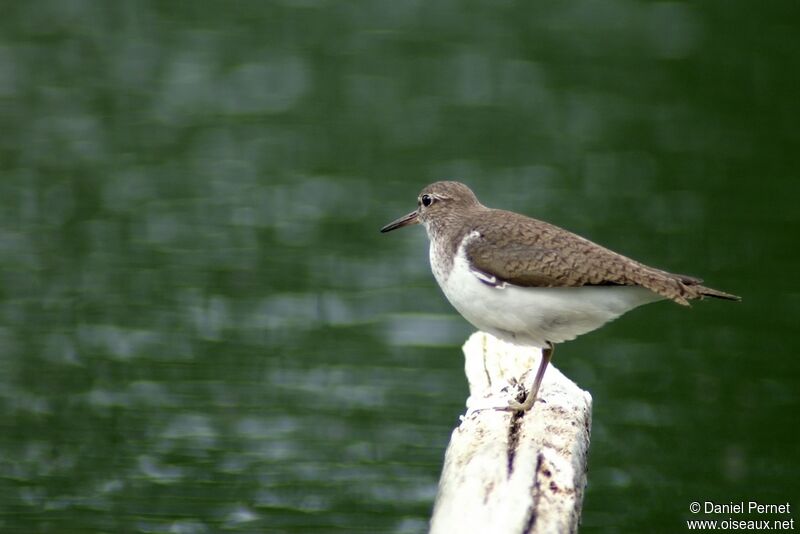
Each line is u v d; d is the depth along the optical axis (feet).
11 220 64.59
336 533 40.65
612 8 90.94
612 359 53.93
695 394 51.06
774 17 88.69
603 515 43.24
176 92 80.23
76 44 86.12
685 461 46.52
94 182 69.26
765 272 60.70
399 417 48.24
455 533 24.06
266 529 40.75
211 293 58.13
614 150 73.82
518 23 90.07
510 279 31.50
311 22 90.63
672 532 42.14
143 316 55.88
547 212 65.72
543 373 31.86
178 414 48.19
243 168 70.74
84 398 49.06
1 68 82.43
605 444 47.75
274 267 60.80
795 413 49.67
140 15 90.74
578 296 31.14
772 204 67.67
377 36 87.97
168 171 71.00
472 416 29.43
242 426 47.39
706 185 69.46
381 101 79.30
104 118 76.95
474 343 36.04
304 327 55.36
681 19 89.40
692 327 56.90
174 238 63.36
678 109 78.28
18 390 49.57
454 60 84.28
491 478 25.59
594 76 81.82
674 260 61.62
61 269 59.77
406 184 69.15
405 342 54.24
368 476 44.21
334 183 69.21
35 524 40.52
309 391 50.06
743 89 80.18
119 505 41.98
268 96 79.77
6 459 44.70
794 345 54.85
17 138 74.02
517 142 74.59
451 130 75.56
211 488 43.24
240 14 91.15
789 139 75.05
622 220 65.41
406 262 61.93
